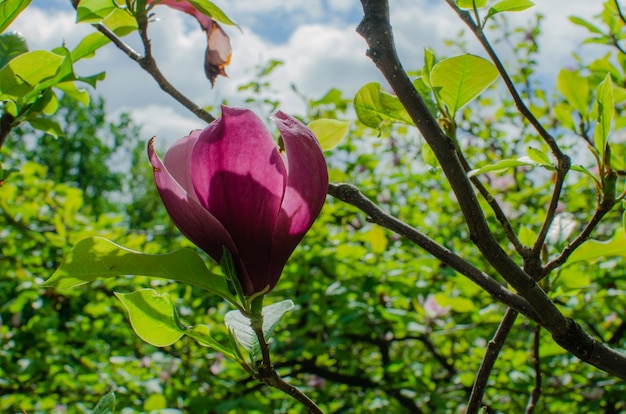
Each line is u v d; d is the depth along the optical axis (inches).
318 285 88.7
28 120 33.9
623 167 46.2
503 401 84.2
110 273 23.3
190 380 90.2
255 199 22.1
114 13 31.4
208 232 22.3
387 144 112.7
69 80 32.8
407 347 118.9
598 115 26.3
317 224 94.6
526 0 26.4
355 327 84.2
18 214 99.1
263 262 22.6
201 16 30.3
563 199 91.1
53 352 102.4
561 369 77.9
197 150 22.1
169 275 23.2
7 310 107.4
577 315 72.7
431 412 90.4
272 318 25.8
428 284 86.7
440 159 22.9
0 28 27.8
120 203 664.4
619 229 30.4
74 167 649.6
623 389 72.2
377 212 27.4
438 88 27.2
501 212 26.1
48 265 105.1
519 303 26.5
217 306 102.3
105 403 24.0
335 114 100.7
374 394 99.3
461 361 98.3
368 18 22.5
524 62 105.2
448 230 99.7
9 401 87.9
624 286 82.7
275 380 23.7
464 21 26.6
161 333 24.4
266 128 22.0
